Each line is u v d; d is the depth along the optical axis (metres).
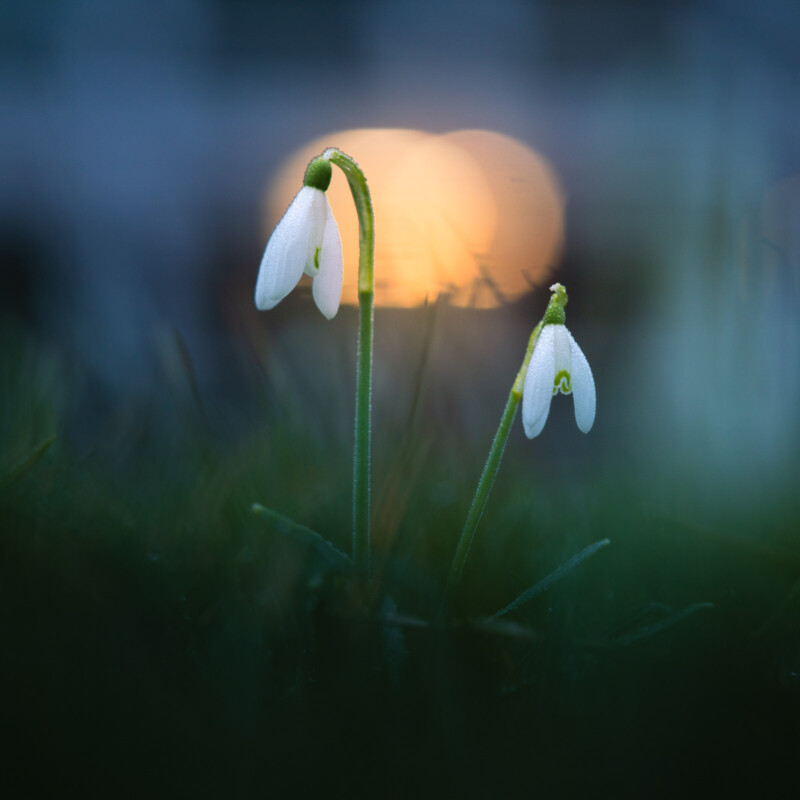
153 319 1.07
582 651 0.57
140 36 1.98
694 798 0.55
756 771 0.55
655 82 1.66
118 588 0.58
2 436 0.69
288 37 2.05
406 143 1.94
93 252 1.75
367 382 0.59
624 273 1.09
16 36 1.92
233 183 1.98
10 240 1.73
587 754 0.55
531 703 0.56
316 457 0.71
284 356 0.75
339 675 0.56
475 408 0.74
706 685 0.56
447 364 0.74
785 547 0.65
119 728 0.55
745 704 0.56
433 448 0.71
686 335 0.85
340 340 0.75
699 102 1.56
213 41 2.04
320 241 0.59
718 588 0.61
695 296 0.86
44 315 0.99
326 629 0.58
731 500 0.69
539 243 1.44
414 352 0.74
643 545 0.63
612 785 0.55
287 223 0.59
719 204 1.03
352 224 1.68
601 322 1.06
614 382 1.00
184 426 0.73
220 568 0.61
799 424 0.73
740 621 0.59
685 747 0.55
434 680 0.56
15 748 0.54
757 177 1.22
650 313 1.03
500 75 1.97
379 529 0.64
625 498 0.69
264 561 0.60
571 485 0.74
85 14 1.95
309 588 0.58
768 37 1.62
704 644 0.57
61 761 0.54
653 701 0.56
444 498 0.67
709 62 1.63
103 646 0.56
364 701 0.56
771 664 0.57
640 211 1.37
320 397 0.74
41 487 0.64
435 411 0.73
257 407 0.75
